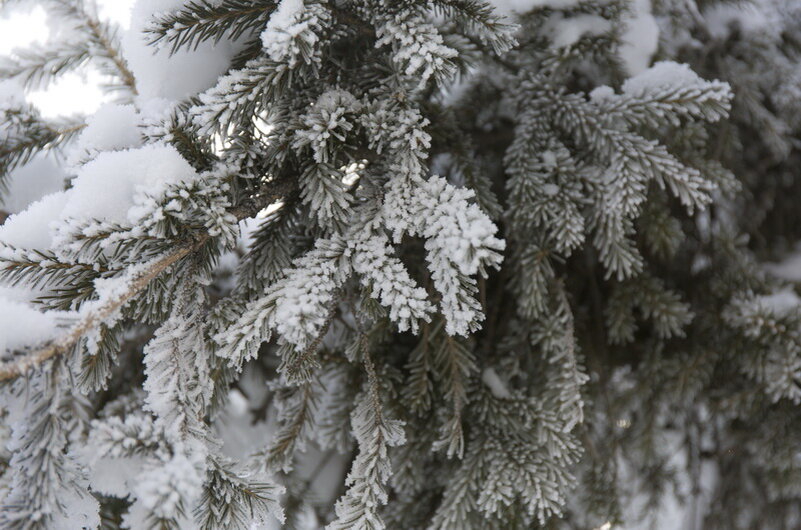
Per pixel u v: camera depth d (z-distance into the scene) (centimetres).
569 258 112
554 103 102
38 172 107
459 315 86
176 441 81
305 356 90
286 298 86
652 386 113
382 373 101
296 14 86
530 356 106
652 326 115
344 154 93
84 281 88
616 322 109
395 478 102
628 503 123
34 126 100
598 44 103
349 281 95
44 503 80
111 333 88
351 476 90
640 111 99
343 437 101
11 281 87
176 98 95
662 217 106
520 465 99
